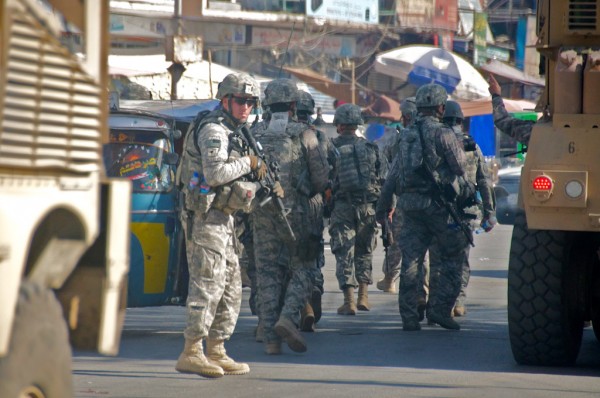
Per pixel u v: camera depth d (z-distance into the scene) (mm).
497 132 75000
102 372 16609
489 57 87125
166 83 42219
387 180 22922
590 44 16375
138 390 15195
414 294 21969
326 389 15375
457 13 87000
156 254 20438
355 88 74062
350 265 24688
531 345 17250
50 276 9180
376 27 81312
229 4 73812
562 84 15977
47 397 8828
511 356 18625
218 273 15883
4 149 8086
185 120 23172
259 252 18625
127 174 20531
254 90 16438
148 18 68250
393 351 19156
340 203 24703
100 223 9562
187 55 36906
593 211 15750
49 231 9188
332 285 31188
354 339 20625
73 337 9672
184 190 15883
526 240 17094
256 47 75000
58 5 9227
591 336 21359
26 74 8289
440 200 21641
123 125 20750
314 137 18781
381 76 80812
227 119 16375
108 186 9453
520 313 17109
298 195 18516
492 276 33719
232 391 15203
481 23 86062
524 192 16000
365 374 16672
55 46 8578
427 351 19172
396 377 16406
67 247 9156
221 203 15781
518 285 17094
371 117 66938
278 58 76250
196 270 15844
